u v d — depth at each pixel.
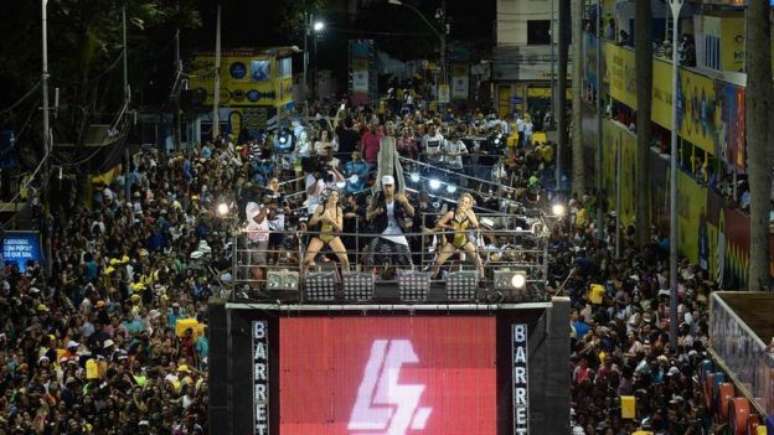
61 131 106.75
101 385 62.97
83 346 69.38
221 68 153.00
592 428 59.59
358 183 78.00
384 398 46.03
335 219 48.94
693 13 103.19
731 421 56.34
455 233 48.47
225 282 49.47
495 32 197.25
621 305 74.12
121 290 79.19
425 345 45.97
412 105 174.62
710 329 64.38
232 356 45.91
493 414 46.03
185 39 149.75
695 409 60.53
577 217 102.75
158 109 141.38
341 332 45.91
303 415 46.03
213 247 81.75
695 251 91.25
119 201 103.56
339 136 97.75
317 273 45.94
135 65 129.75
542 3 190.25
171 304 75.38
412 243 57.97
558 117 127.88
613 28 130.62
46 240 86.12
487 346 45.97
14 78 106.44
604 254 87.00
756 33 70.94
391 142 61.44
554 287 79.38
